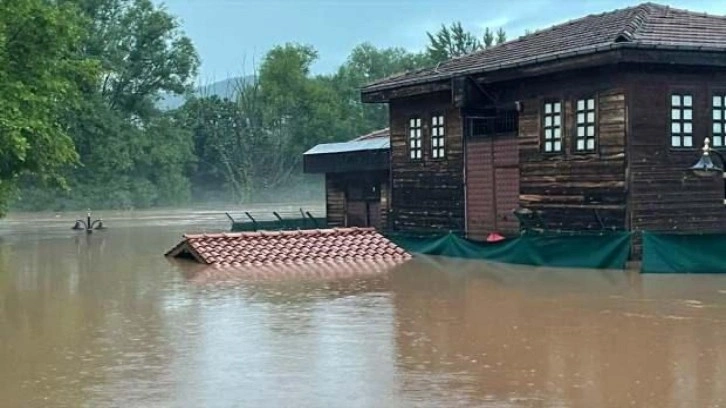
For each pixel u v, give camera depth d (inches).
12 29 1190.9
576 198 856.3
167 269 869.2
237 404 343.6
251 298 647.1
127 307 609.0
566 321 522.3
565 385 365.1
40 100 1169.4
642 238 751.1
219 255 899.4
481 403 338.3
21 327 530.6
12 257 1019.3
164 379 386.6
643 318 527.5
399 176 1125.1
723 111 839.7
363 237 957.2
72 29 1263.5
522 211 911.7
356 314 561.6
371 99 1124.5
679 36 818.2
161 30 3070.9
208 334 496.1
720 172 774.5
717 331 482.3
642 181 807.7
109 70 2871.6
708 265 740.0
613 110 815.7
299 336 484.7
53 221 1978.3
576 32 936.9
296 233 948.6
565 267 804.6
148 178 3122.5
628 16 902.4
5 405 348.5
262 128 3469.5
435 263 884.6
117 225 1758.1
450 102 1037.2
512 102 928.9
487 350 439.5
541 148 895.7
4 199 1342.3
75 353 448.5
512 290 665.6
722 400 339.3
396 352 436.8
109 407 341.7
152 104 3134.8
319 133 3447.3
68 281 771.4
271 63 3499.0
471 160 1015.0
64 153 1256.8
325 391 360.8
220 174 3516.2
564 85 866.8
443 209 1055.0
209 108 3479.3
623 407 331.0
